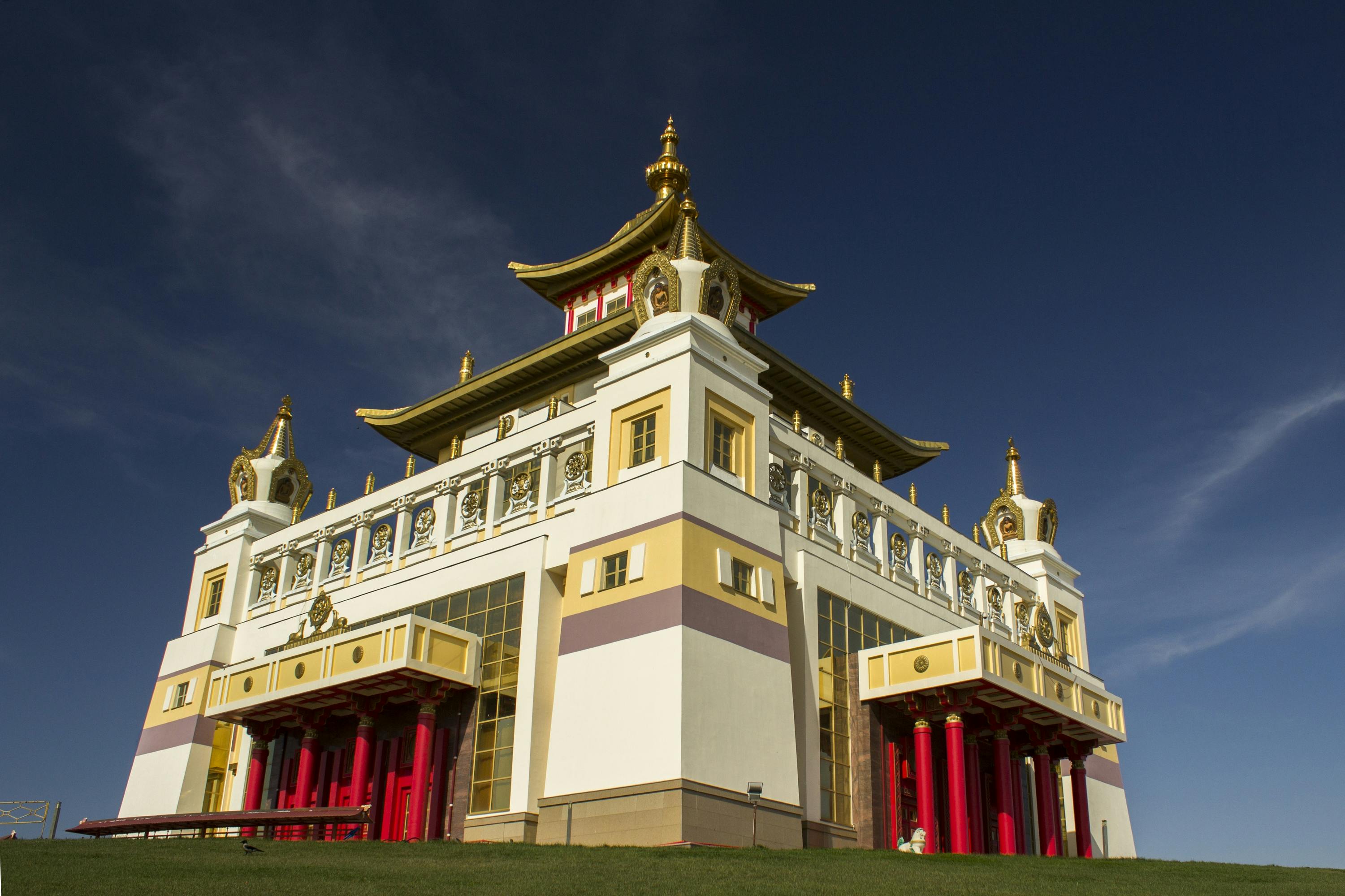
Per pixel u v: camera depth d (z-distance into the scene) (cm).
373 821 4234
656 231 5403
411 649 3966
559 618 4141
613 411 4234
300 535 5359
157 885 2234
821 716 4066
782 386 5419
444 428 5897
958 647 3959
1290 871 3041
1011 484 6356
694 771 3400
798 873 2622
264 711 4534
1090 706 4447
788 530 4281
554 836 3581
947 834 4288
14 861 2500
